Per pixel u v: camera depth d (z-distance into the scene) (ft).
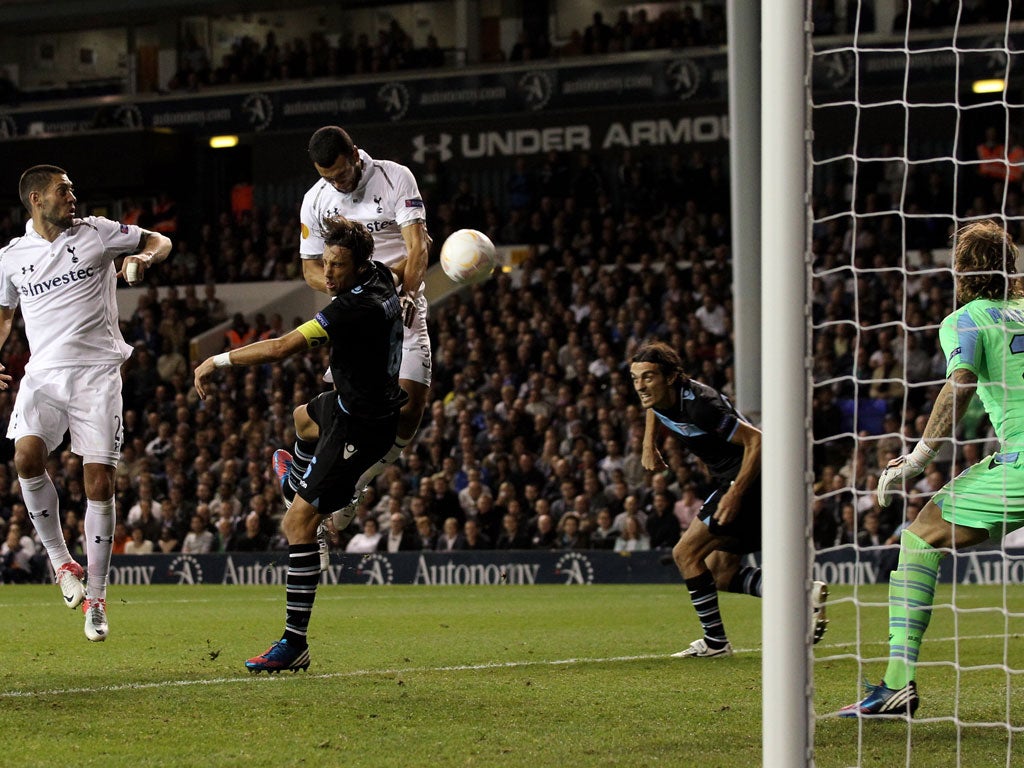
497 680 36.52
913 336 110.01
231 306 148.56
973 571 85.05
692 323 117.70
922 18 132.67
